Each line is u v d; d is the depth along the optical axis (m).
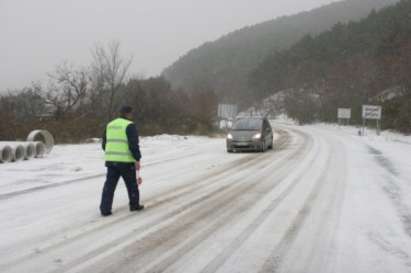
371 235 6.46
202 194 9.69
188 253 5.68
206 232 6.65
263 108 107.88
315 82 87.88
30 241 6.23
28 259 5.48
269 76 111.75
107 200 7.75
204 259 5.46
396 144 25.56
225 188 10.44
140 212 7.96
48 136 19.00
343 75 72.00
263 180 11.62
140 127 34.22
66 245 6.04
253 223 7.16
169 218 7.52
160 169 14.09
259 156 18.23
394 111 44.16
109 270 5.11
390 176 12.21
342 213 7.81
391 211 7.96
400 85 47.50
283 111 101.94
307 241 6.18
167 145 24.95
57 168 14.40
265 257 5.53
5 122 25.05
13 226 7.04
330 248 5.87
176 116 39.56
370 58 69.44
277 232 6.63
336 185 10.74
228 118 44.97
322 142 27.55
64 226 7.02
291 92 95.44
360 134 38.34
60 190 10.33
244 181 11.48
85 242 6.17
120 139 7.83
